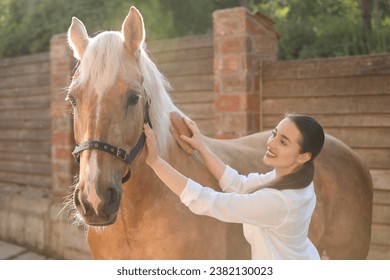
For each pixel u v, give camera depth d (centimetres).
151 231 346
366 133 594
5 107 1089
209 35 748
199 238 356
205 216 362
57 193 920
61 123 909
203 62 755
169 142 357
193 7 1257
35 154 1016
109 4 1189
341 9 1092
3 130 1098
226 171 365
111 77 302
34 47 1164
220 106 689
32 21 1183
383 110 580
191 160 375
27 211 980
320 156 475
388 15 983
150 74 344
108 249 360
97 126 297
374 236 597
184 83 780
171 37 1230
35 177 1021
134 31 322
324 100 625
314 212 442
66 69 898
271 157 301
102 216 289
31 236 965
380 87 580
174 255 349
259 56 681
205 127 759
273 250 292
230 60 677
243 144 470
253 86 671
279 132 297
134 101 312
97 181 289
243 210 286
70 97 320
